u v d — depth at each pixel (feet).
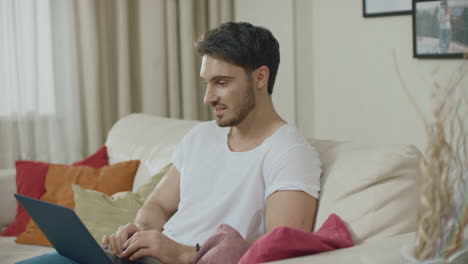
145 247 4.82
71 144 10.98
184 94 11.80
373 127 10.33
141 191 7.08
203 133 5.80
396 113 9.93
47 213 4.56
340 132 10.89
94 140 11.08
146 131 8.13
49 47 10.61
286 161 4.94
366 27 10.26
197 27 12.03
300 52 11.25
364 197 4.73
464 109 8.11
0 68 10.19
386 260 3.80
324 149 5.40
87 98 11.03
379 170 4.77
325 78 11.03
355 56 10.49
